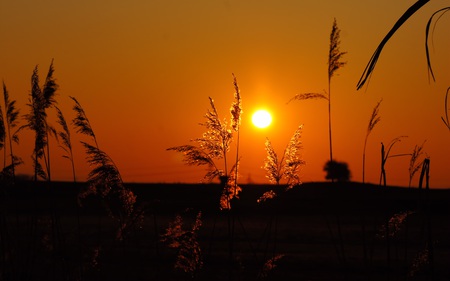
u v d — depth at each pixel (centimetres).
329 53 823
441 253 1872
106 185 845
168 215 3438
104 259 954
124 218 877
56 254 929
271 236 2691
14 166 966
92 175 837
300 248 2277
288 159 892
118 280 868
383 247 2200
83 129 839
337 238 2598
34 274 905
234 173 857
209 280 876
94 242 1073
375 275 1056
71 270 906
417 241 2192
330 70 825
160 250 1084
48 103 959
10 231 1005
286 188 902
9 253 931
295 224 3356
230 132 847
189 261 835
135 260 985
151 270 927
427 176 708
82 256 941
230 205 875
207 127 848
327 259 1903
